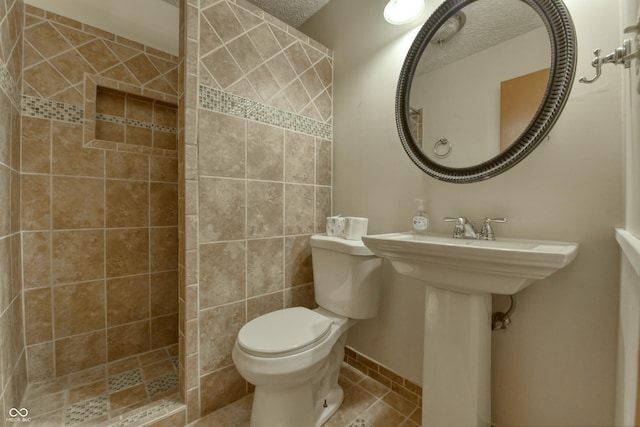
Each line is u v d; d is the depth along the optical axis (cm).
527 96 98
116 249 169
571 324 92
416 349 134
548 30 95
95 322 162
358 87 162
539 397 99
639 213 63
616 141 84
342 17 171
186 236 119
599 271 87
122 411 124
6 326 112
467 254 77
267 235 146
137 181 176
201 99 122
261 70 143
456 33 119
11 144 122
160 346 184
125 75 170
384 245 96
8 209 117
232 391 133
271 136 147
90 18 159
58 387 141
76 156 155
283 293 152
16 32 129
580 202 90
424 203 131
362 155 159
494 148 106
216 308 128
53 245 149
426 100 128
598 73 77
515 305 104
